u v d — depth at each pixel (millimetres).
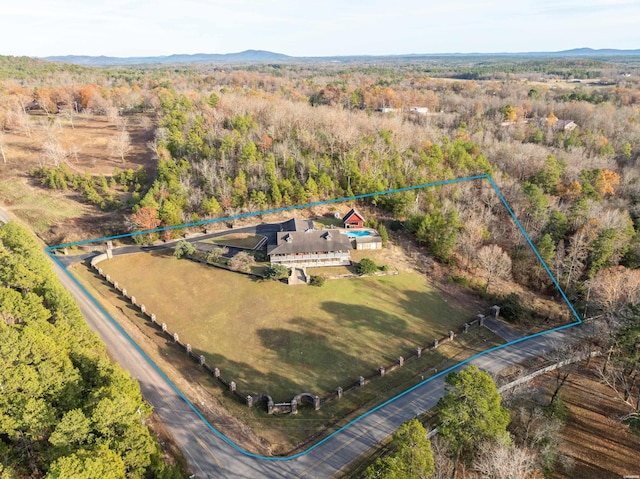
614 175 115500
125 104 193375
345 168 115375
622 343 58969
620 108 186125
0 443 41000
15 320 55750
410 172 116562
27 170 127250
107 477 34656
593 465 53188
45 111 188750
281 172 115938
